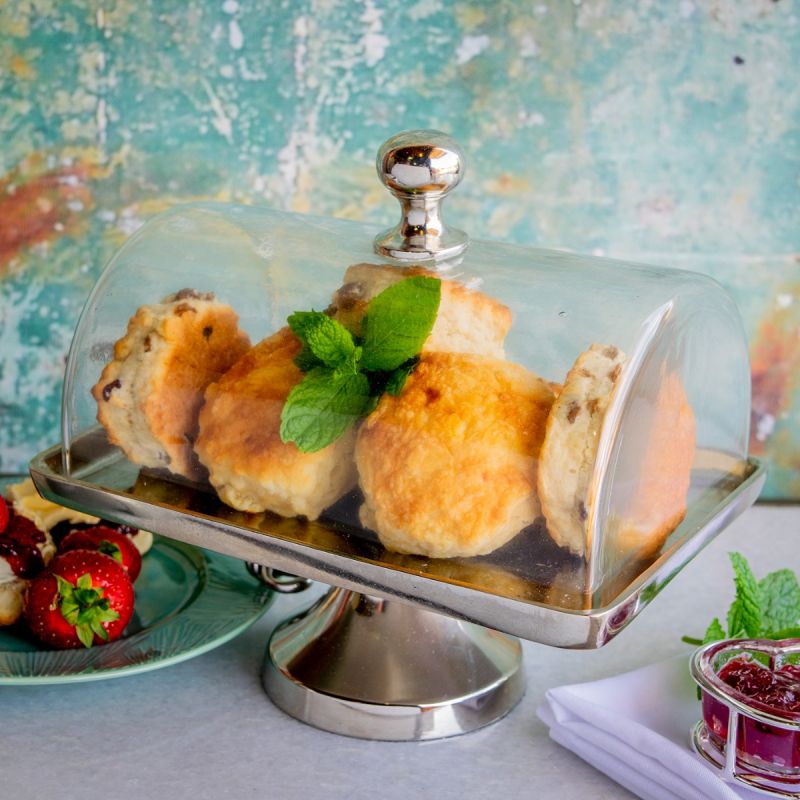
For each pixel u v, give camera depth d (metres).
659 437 0.78
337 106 1.25
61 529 1.05
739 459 0.96
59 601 0.89
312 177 1.27
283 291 0.86
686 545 0.82
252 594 1.00
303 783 0.81
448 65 1.23
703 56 1.22
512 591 0.74
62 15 1.21
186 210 0.98
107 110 1.25
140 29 1.22
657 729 0.82
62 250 1.29
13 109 1.25
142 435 0.87
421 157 0.81
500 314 0.80
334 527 0.81
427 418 0.76
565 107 1.24
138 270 0.92
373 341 0.79
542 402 0.76
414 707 0.85
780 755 0.76
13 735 0.85
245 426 0.82
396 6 1.21
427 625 0.88
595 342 0.77
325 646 0.89
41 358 1.34
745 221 1.28
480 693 0.87
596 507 0.72
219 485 0.84
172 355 0.86
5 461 1.38
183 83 1.24
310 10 1.21
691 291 0.82
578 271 0.85
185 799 0.78
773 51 1.22
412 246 0.85
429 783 0.81
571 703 0.83
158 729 0.86
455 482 0.75
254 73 1.24
